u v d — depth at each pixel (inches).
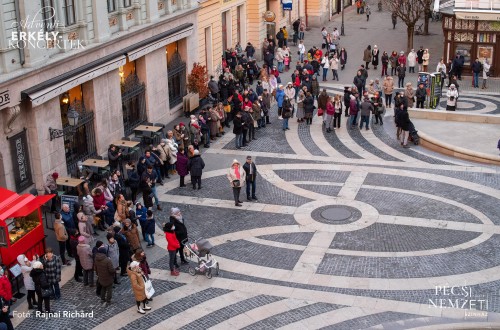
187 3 1481.3
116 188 987.9
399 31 2380.7
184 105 1455.5
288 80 1752.0
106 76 1164.5
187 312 768.9
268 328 733.9
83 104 1120.8
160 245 924.6
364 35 2336.4
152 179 1009.5
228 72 1546.5
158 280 837.8
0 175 946.7
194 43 1534.2
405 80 1733.5
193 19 1517.0
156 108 1365.7
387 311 758.5
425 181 1110.4
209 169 1181.7
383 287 805.9
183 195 1079.0
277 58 1828.2
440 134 1316.4
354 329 725.9
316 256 880.9
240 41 1957.4
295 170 1168.2
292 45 2194.9
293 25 2209.6
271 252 895.1
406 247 896.9
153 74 1342.3
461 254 875.4
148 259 888.9
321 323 740.0
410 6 1969.7
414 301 775.7
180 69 1485.0
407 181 1111.6
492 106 1504.7
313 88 1525.6
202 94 1494.8
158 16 1334.9
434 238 918.4
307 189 1089.4
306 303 778.8
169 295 804.0
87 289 825.5
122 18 1205.7
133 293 810.8
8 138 947.3
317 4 2485.2
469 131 1331.2
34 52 948.6
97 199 942.4
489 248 887.7
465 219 971.3
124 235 852.0
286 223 974.4
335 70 1748.3
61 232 852.0
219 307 776.3
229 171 1022.4
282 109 1396.4
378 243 909.8
